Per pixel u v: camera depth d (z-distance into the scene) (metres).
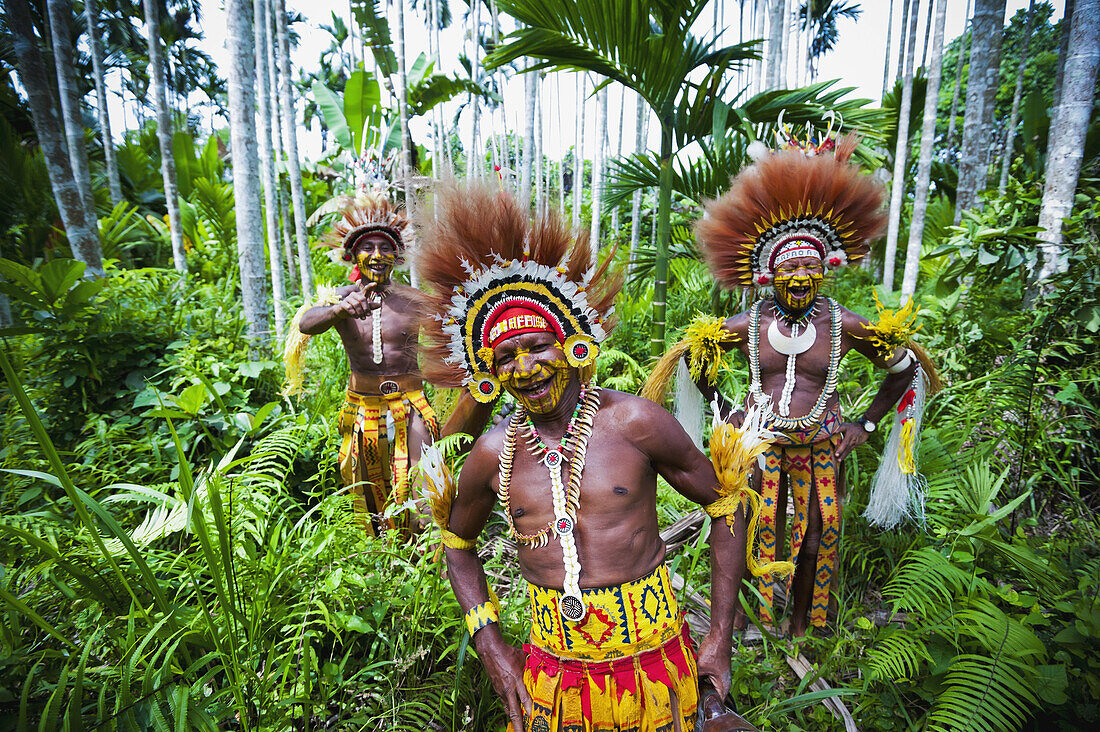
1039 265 4.30
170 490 3.19
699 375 2.99
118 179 11.88
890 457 2.94
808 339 2.70
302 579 2.54
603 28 4.03
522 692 1.69
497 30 10.12
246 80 4.99
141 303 5.00
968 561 2.68
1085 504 3.43
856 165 2.71
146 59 19.59
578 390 1.67
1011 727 1.97
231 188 11.40
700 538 2.79
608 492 1.60
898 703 2.29
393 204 3.45
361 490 3.54
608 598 1.60
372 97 9.47
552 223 1.59
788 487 2.95
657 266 4.64
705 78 4.32
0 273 4.02
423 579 2.59
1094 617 2.12
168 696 1.80
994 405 3.68
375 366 3.41
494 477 1.71
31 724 1.79
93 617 2.28
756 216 2.69
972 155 7.53
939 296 5.13
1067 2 7.10
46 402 4.21
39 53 5.00
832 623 2.97
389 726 2.27
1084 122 4.10
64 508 3.13
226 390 4.12
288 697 2.04
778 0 7.93
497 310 1.56
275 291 6.56
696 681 1.68
